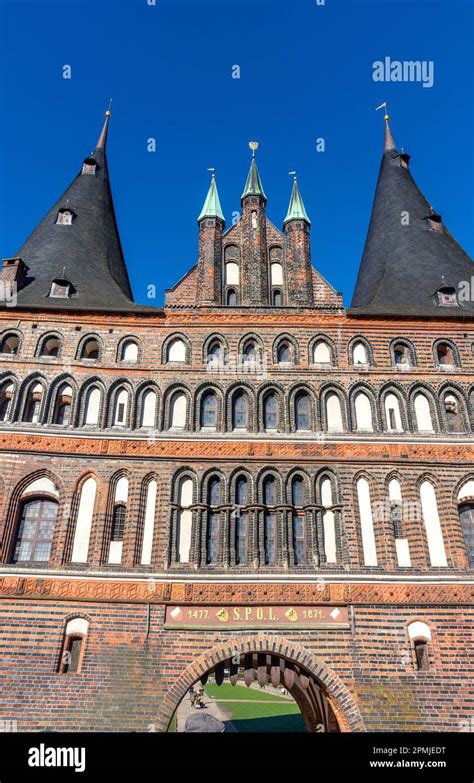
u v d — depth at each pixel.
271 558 21.66
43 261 29.31
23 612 20.14
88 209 33.25
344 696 19.36
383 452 23.39
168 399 24.14
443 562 21.86
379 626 20.48
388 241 33.22
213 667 19.80
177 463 22.88
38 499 22.44
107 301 26.98
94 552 21.31
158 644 19.91
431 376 25.03
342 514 22.27
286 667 21.05
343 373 24.83
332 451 23.30
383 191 36.31
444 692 19.56
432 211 33.38
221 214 28.38
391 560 21.64
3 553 21.12
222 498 22.48
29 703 18.73
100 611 20.34
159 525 21.86
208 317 25.59
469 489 23.14
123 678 19.28
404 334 25.81
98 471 22.67
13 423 23.14
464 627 20.64
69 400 24.06
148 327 25.39
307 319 25.72
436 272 29.91
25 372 24.17
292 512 22.31
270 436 23.42
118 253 33.28
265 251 27.81
